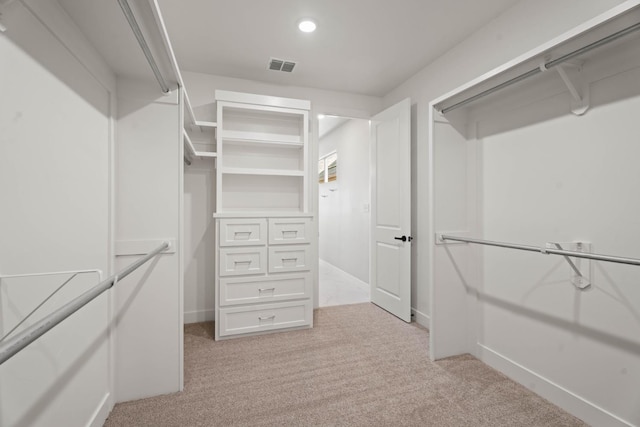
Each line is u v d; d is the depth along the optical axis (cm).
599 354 151
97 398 150
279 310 272
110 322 165
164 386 181
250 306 264
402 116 302
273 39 242
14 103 92
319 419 160
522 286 191
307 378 198
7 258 90
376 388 187
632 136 139
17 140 94
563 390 167
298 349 240
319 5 201
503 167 204
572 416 161
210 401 174
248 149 310
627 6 109
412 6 203
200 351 237
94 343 146
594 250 153
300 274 278
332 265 573
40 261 105
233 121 304
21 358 96
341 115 347
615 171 145
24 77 97
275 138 315
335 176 558
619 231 144
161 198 180
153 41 135
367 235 433
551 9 179
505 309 203
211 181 305
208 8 203
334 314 323
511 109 197
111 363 166
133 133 176
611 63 145
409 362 219
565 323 167
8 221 91
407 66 288
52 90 112
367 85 330
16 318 94
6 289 89
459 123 227
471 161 227
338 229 541
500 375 202
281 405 171
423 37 241
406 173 296
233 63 280
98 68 149
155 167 179
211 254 306
